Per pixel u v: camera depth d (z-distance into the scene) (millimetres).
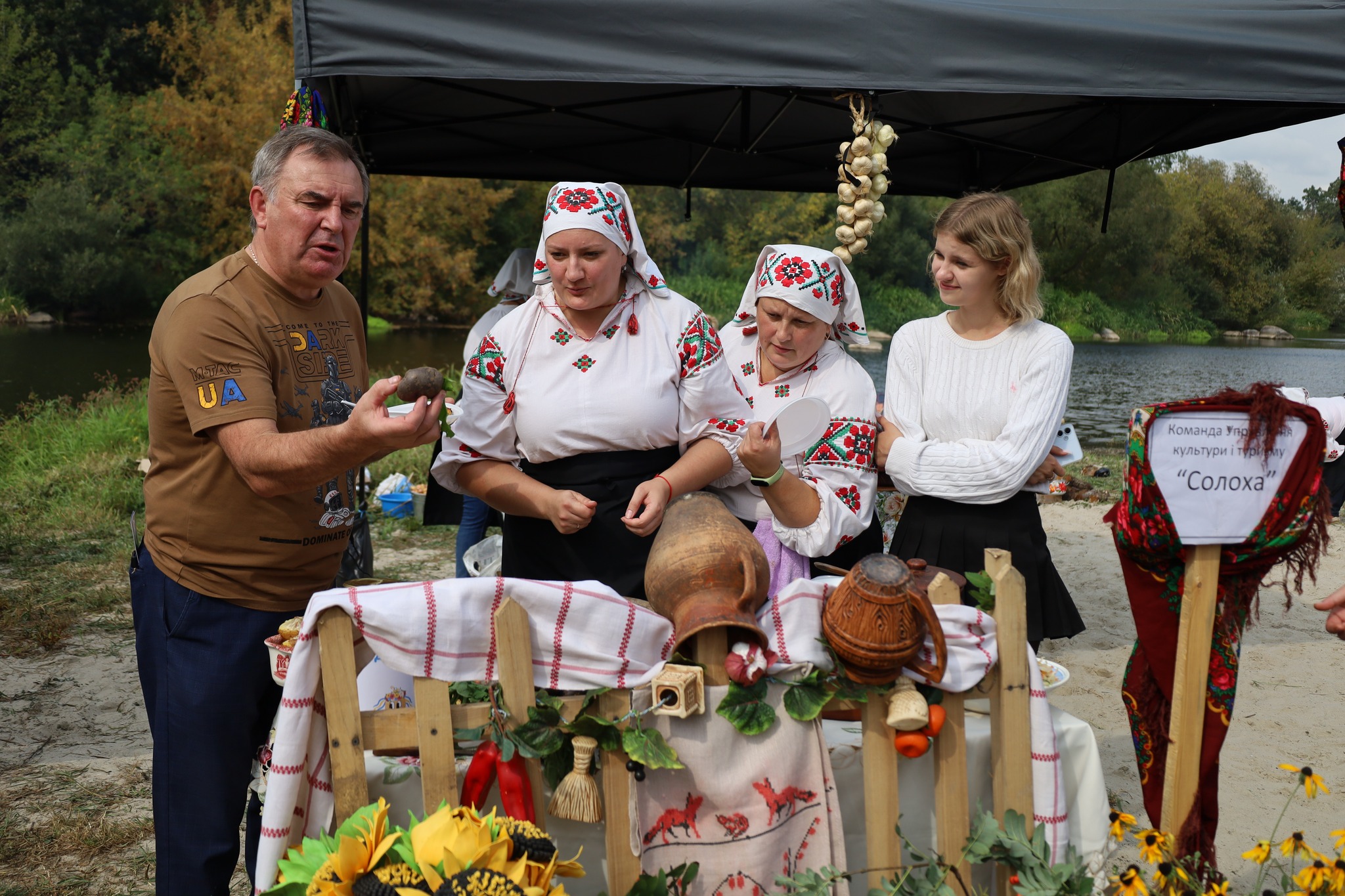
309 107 3215
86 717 3891
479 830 1360
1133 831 1804
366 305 5133
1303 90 3213
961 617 1637
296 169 1938
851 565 2566
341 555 2188
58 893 2691
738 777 1583
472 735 1552
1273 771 3428
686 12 3029
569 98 5145
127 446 9352
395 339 29375
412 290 34594
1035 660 1716
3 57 37531
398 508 7023
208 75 38406
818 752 1632
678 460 2219
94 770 3432
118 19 40844
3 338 27125
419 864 1331
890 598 1528
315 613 1479
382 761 1650
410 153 6352
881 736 1648
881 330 36625
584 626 1557
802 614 1625
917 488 2463
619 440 2119
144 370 20812
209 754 1995
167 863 1992
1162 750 1943
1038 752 1693
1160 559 1792
